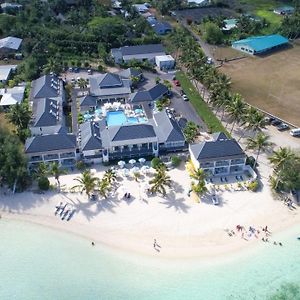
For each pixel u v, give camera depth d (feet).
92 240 341.00
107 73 565.94
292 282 306.14
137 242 338.34
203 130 481.05
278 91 579.07
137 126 435.12
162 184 377.91
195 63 571.69
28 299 296.51
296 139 469.57
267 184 398.42
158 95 537.65
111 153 425.28
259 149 416.67
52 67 598.75
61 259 325.42
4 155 391.65
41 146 413.59
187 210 366.84
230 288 301.84
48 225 355.97
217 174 408.05
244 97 561.02
